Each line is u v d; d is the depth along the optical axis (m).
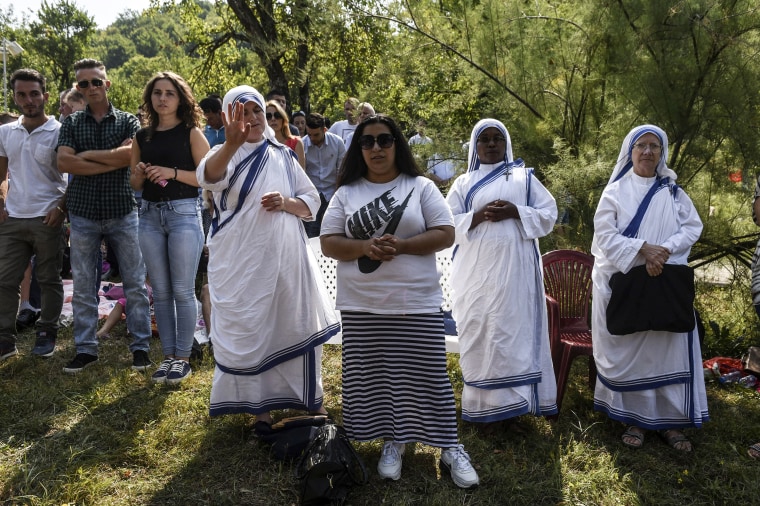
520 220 3.83
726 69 5.09
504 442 3.81
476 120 7.04
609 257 3.81
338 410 4.19
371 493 3.22
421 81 7.09
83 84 4.57
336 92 16.12
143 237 4.48
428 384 3.33
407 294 3.27
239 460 3.49
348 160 3.43
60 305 5.13
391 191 3.34
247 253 3.55
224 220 3.60
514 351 3.75
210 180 3.50
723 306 6.16
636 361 3.81
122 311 5.72
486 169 4.06
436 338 3.33
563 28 6.06
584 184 5.12
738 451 3.77
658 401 3.86
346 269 3.37
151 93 4.32
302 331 3.69
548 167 5.45
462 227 3.86
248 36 12.15
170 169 4.30
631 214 3.86
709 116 5.17
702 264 5.74
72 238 4.75
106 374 4.69
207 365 4.87
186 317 4.56
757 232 5.46
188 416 3.99
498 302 3.75
